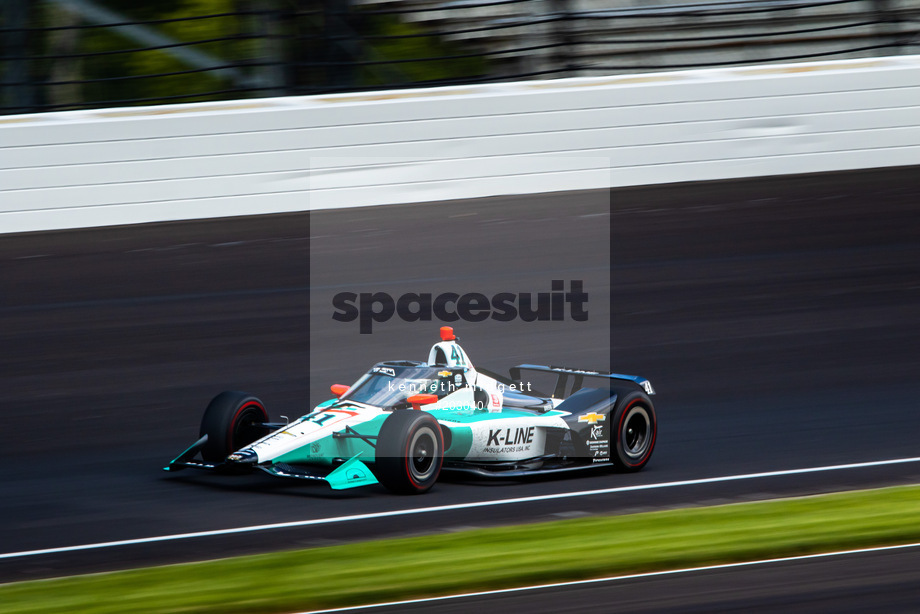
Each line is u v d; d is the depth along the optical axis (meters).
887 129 57.72
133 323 39.78
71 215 49.28
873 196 53.59
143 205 50.22
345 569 19.84
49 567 20.70
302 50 58.84
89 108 58.94
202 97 70.88
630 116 54.78
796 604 18.73
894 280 44.47
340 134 51.88
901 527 22.23
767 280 44.41
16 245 47.41
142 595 18.70
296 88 55.81
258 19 57.50
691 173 55.97
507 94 53.56
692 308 41.59
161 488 25.38
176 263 45.66
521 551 20.78
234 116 50.56
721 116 55.78
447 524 22.53
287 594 18.73
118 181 49.66
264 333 38.97
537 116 53.91
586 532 21.84
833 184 55.38
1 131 47.88
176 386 34.03
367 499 24.16
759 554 20.84
